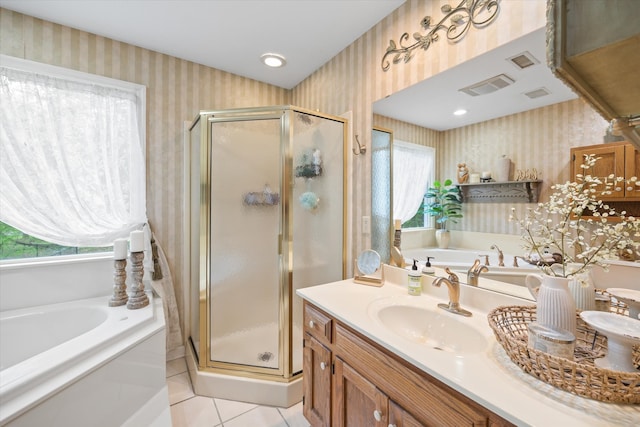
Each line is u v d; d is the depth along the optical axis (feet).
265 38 6.39
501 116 3.83
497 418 2.08
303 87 8.45
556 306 2.51
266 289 6.13
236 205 6.21
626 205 2.71
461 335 3.57
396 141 5.37
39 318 5.50
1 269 5.55
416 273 4.67
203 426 5.03
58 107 5.92
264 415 5.33
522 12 3.55
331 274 6.70
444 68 4.48
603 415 1.90
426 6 4.75
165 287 7.12
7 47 5.48
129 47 6.68
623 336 2.13
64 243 6.04
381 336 3.18
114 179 6.52
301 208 6.23
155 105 7.02
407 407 2.85
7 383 3.01
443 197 4.57
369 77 5.97
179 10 5.50
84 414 3.59
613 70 1.44
